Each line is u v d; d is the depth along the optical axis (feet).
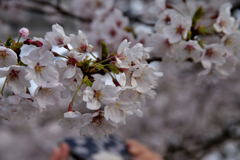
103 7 3.29
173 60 2.17
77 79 1.63
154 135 6.39
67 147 2.52
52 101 1.64
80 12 3.41
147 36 2.36
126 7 4.77
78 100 1.64
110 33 2.68
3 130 5.63
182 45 2.04
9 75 1.57
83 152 2.49
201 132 6.69
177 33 2.06
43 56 1.56
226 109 6.49
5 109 1.63
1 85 1.64
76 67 1.62
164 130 6.53
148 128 6.44
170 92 6.22
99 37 2.69
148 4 4.44
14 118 1.66
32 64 1.55
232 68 2.12
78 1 3.37
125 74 1.67
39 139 5.72
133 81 1.67
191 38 2.10
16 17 4.60
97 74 1.62
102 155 2.49
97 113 1.64
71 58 1.62
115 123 1.67
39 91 1.62
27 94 1.59
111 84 1.64
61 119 1.66
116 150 2.62
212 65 2.17
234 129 5.82
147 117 6.35
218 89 6.06
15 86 1.57
